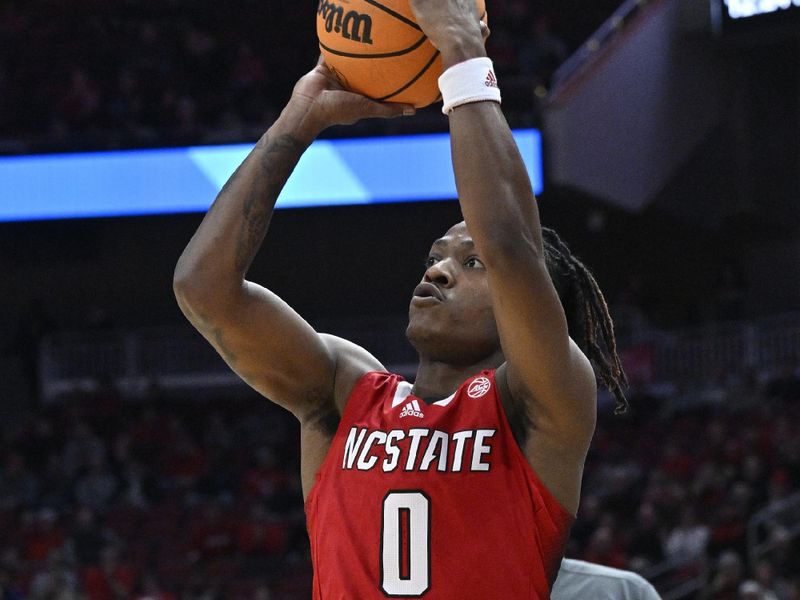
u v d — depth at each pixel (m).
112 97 38.03
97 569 25.31
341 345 5.12
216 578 25.81
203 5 40.94
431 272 4.86
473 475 4.42
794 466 26.30
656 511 24.59
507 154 4.29
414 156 32.94
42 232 35.16
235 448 33.59
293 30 40.34
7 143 34.28
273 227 41.12
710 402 33.94
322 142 33.09
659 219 38.62
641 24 36.00
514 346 4.26
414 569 4.37
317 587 4.65
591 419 4.40
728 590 20.00
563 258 5.39
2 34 39.66
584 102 33.44
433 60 4.71
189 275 4.72
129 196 34.03
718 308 39.25
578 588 7.88
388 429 4.64
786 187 39.56
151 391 36.81
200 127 36.75
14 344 40.59
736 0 34.19
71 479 31.16
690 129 37.69
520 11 39.09
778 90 39.44
